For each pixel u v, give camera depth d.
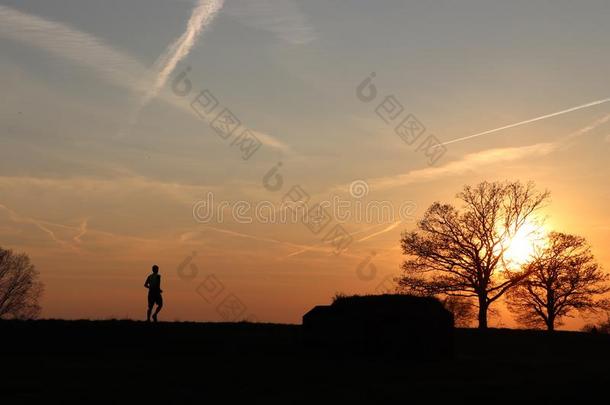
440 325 30.75
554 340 41.31
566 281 57.44
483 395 20.02
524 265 55.19
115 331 29.89
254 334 32.16
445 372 25.47
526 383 22.69
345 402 18.44
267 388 20.50
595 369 27.98
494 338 41.81
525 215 53.72
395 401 18.80
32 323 30.36
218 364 25.39
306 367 25.44
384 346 29.53
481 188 54.00
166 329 30.88
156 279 31.14
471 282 53.41
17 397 17.89
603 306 58.28
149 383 20.62
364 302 31.19
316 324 30.39
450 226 53.94
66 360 25.19
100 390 19.16
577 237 56.22
